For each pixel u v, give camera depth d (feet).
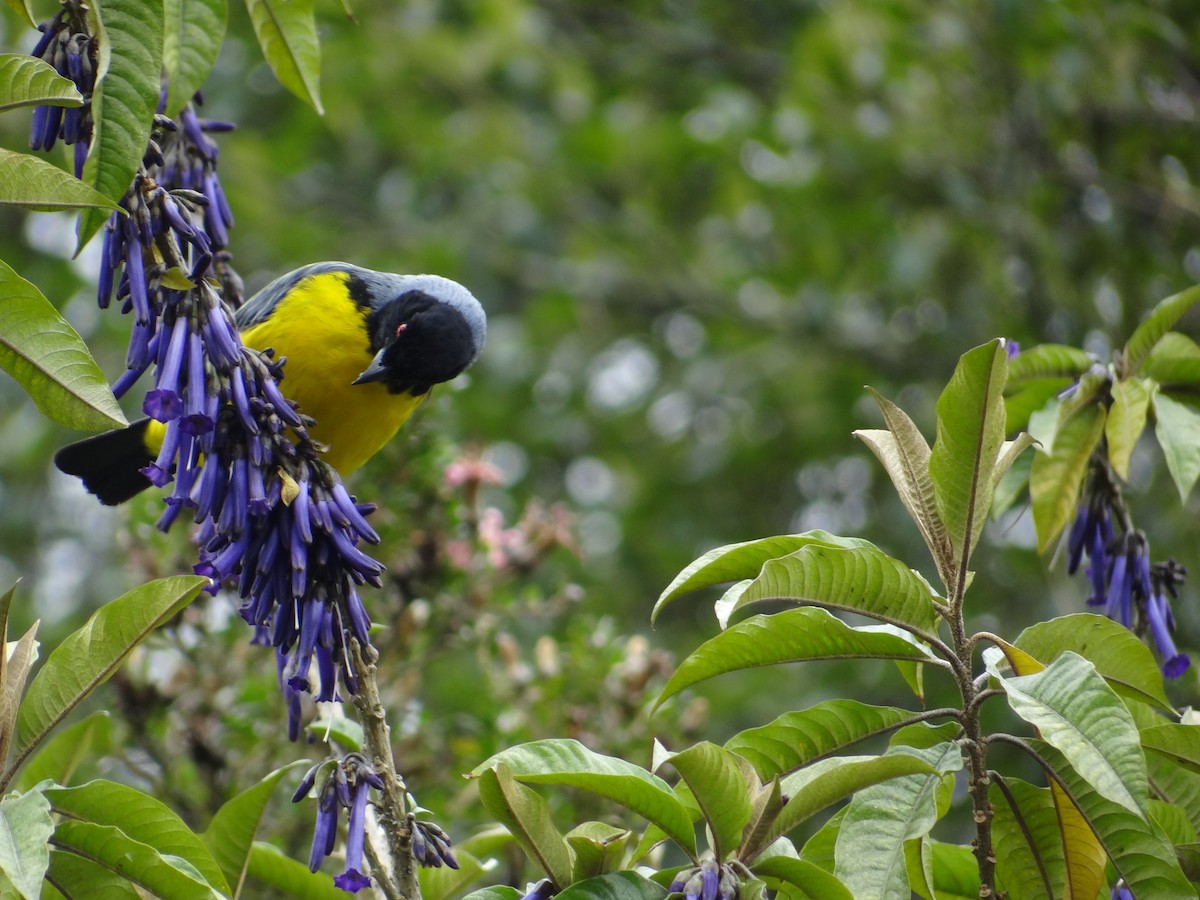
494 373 69.00
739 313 70.90
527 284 72.90
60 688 16.66
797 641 17.39
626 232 74.08
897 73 62.08
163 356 17.33
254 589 17.48
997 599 50.21
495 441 68.69
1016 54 57.57
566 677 35.24
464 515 35.17
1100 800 17.38
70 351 16.52
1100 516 23.44
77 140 18.11
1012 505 27.99
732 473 66.44
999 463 18.48
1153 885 17.17
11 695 16.83
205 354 17.25
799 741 17.98
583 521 63.26
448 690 44.45
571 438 69.00
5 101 16.61
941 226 61.36
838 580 17.17
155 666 34.17
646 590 62.64
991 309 60.13
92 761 33.60
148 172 18.08
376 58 73.97
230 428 17.47
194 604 33.60
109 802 16.22
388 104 75.87
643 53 78.18
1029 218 56.65
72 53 17.98
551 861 16.49
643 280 72.64
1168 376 23.53
